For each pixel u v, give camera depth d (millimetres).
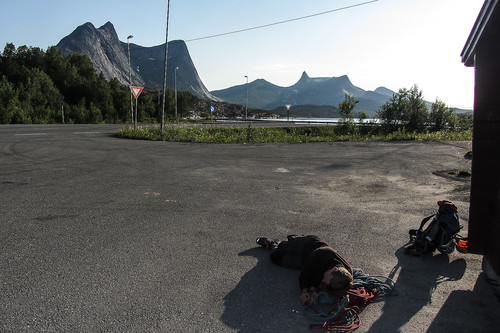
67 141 15984
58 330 2629
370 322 2857
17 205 5848
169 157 11953
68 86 61469
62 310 2891
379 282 3355
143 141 17812
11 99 41094
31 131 21281
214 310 2957
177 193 6992
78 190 6996
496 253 3303
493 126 3381
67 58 80562
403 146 15438
